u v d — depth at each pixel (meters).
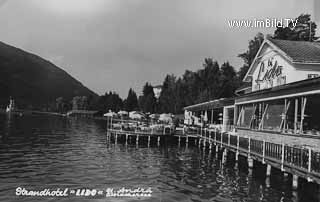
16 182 19.81
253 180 20.64
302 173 15.47
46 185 19.33
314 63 26.50
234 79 79.31
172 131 44.59
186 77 90.31
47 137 49.94
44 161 27.47
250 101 30.70
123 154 32.81
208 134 34.72
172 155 32.84
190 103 81.50
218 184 19.94
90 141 45.44
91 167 25.25
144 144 41.75
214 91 77.31
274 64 30.80
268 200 16.28
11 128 64.50
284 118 23.77
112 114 49.75
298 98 22.42
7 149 34.25
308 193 17.00
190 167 25.98
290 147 16.70
